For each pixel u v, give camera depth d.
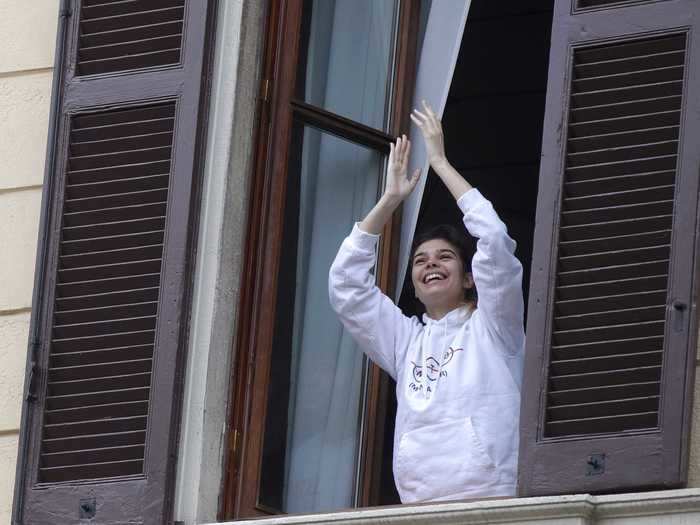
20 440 11.19
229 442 11.16
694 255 10.27
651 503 9.98
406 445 11.13
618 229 10.46
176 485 10.92
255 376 11.30
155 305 11.17
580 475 10.20
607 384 10.31
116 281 11.27
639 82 10.59
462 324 11.44
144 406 11.05
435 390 11.19
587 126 10.61
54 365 11.27
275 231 11.52
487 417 11.07
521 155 14.60
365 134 12.00
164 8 11.58
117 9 11.66
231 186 11.33
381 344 11.52
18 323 11.62
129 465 10.98
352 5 12.16
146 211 11.31
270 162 11.57
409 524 10.34
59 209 11.45
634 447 10.14
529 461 10.30
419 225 14.38
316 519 10.48
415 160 12.09
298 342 11.66
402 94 12.17
